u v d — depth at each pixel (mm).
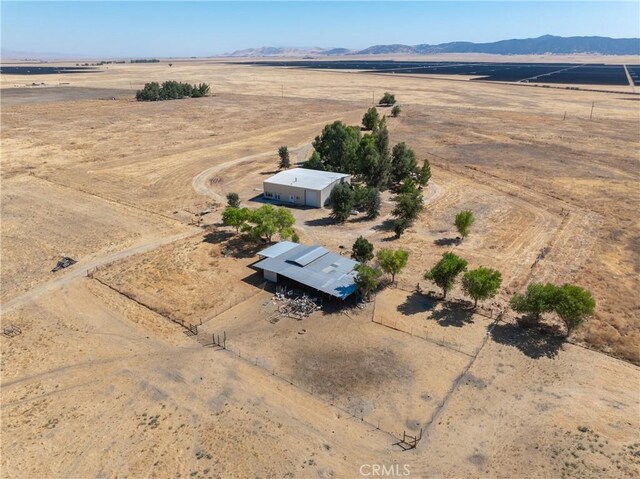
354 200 65625
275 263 47438
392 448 27922
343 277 44781
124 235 59156
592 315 40562
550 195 73375
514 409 30781
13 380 34000
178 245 55938
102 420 30234
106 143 108562
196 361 35812
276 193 71875
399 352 36500
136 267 50719
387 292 45406
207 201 71688
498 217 65000
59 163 91750
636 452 27344
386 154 80750
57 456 27531
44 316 42062
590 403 31234
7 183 79375
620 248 54719
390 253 45625
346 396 32062
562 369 34500
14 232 60250
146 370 34906
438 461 27016
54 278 48719
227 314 41938
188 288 46469
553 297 37250
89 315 42156
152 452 27766
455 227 61594
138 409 31188
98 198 72938
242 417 30328
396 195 76062
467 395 32031
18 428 29625
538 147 104812
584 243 56125
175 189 77438
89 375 34500
